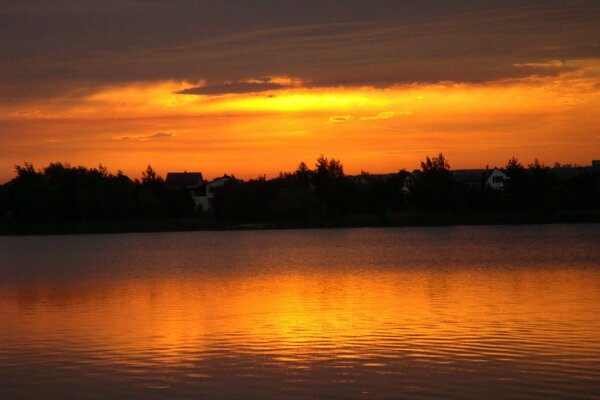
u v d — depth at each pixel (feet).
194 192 544.21
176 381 67.82
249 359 75.87
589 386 63.77
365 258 219.20
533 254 217.15
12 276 177.27
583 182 462.60
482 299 117.08
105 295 133.08
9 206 460.14
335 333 89.20
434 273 165.68
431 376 67.82
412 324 94.17
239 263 209.46
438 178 465.06
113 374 70.59
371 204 469.57
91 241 351.67
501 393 62.28
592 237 305.12
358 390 64.03
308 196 453.99
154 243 326.65
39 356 78.84
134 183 477.36
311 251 257.96
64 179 463.01
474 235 340.39
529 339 82.84
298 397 62.49
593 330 87.61
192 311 110.22
